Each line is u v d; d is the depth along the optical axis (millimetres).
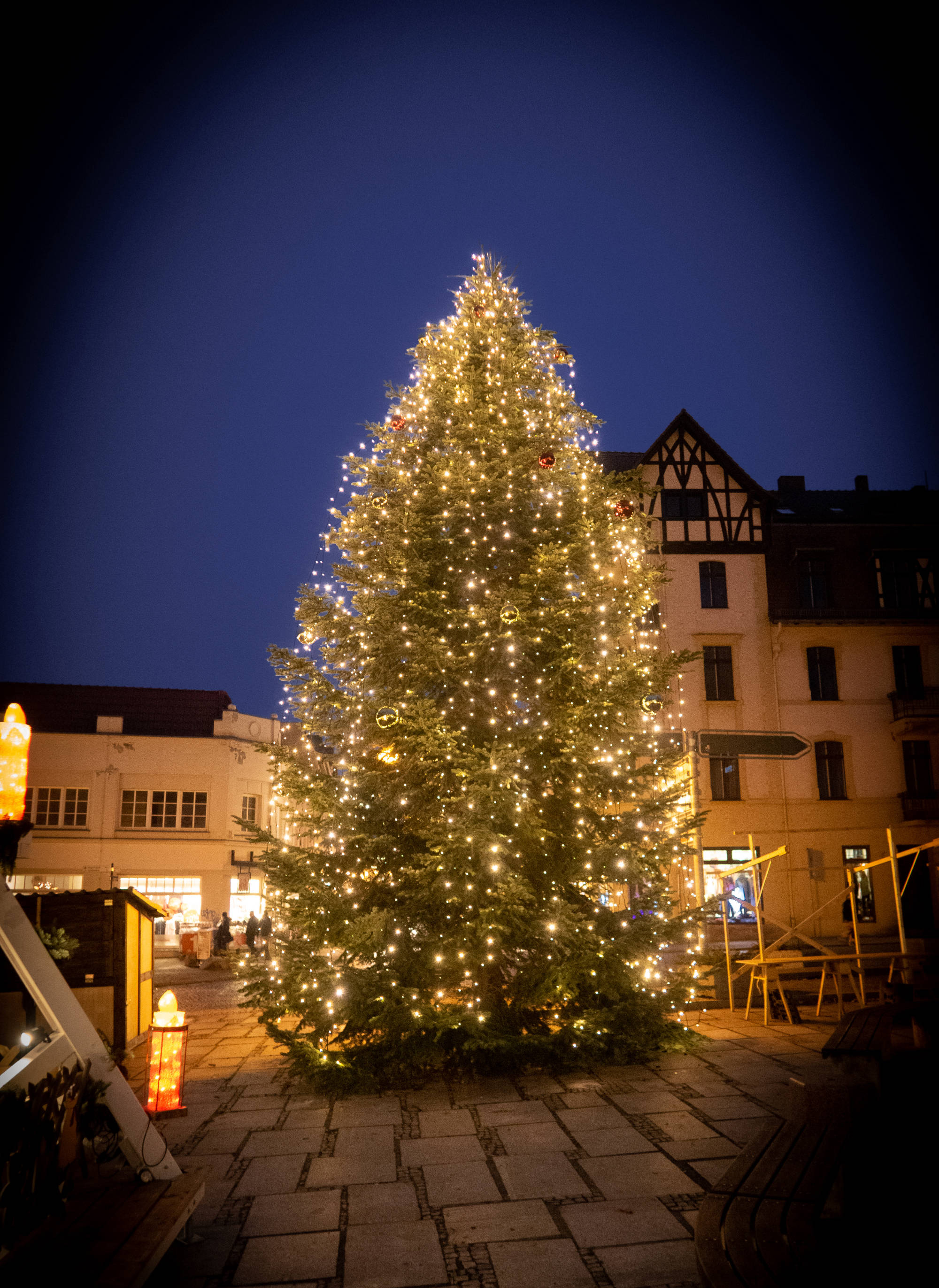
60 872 30984
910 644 27609
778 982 10750
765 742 12867
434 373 10375
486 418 9734
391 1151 5961
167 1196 3965
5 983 6570
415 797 8906
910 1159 3412
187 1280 4051
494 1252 4293
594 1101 7066
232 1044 10438
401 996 7844
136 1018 10438
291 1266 4180
